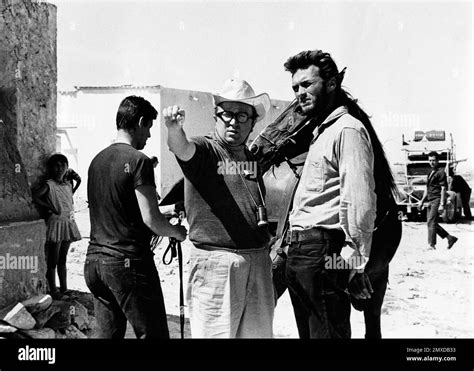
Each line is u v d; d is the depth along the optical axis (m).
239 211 2.82
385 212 3.50
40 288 3.69
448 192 7.61
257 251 2.87
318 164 2.92
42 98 4.02
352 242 2.79
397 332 3.85
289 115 3.65
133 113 2.95
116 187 2.79
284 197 3.54
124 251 2.79
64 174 4.09
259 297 2.89
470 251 6.31
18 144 3.75
